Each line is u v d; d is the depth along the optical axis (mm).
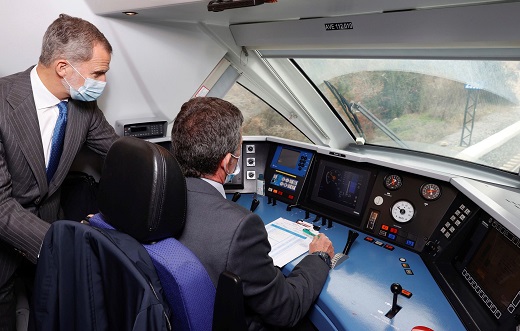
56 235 881
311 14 1895
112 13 1848
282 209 2074
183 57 2318
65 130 1625
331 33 1998
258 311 1054
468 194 1370
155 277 788
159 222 806
